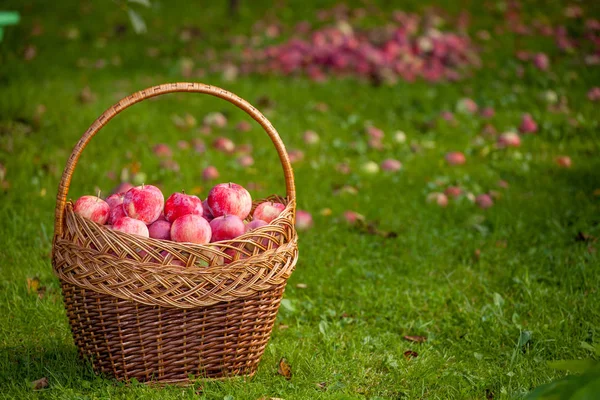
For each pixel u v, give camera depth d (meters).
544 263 3.88
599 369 1.65
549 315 3.33
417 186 5.16
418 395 2.72
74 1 11.68
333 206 4.77
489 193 4.90
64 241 2.55
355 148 6.00
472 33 9.98
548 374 2.82
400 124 6.74
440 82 8.08
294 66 8.49
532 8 11.23
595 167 5.35
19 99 6.38
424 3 11.70
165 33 10.13
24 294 3.44
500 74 8.16
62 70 8.12
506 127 6.48
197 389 2.63
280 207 2.92
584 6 11.27
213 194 2.87
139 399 2.51
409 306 3.46
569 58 8.70
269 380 2.75
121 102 2.56
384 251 4.11
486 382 2.78
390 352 3.05
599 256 3.86
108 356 2.62
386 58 8.54
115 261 2.46
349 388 2.75
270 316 2.72
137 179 4.94
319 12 11.32
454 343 3.15
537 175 5.25
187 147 5.82
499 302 3.45
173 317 2.53
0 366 2.78
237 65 8.68
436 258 3.99
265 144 6.07
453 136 6.38
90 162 5.27
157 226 2.72
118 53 9.09
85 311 2.56
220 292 2.51
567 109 6.92
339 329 3.27
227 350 2.65
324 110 7.09
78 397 2.52
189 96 7.40
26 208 4.37
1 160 5.06
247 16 11.23
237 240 2.54
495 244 4.16
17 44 9.02
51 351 2.92
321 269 3.85
